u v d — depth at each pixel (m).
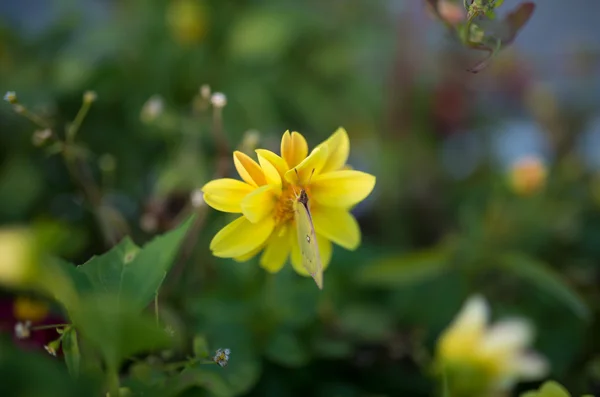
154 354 0.54
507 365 0.63
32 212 0.85
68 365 0.45
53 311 0.59
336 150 0.51
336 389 0.68
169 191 0.74
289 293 0.69
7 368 0.44
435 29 1.07
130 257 0.47
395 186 1.04
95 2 1.08
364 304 0.77
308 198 0.49
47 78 0.94
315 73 0.99
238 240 0.49
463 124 1.14
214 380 0.54
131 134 0.91
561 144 1.05
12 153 0.89
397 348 0.71
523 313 0.76
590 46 1.12
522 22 0.52
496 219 0.84
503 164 1.13
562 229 0.89
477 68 0.52
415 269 0.74
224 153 0.63
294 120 0.99
